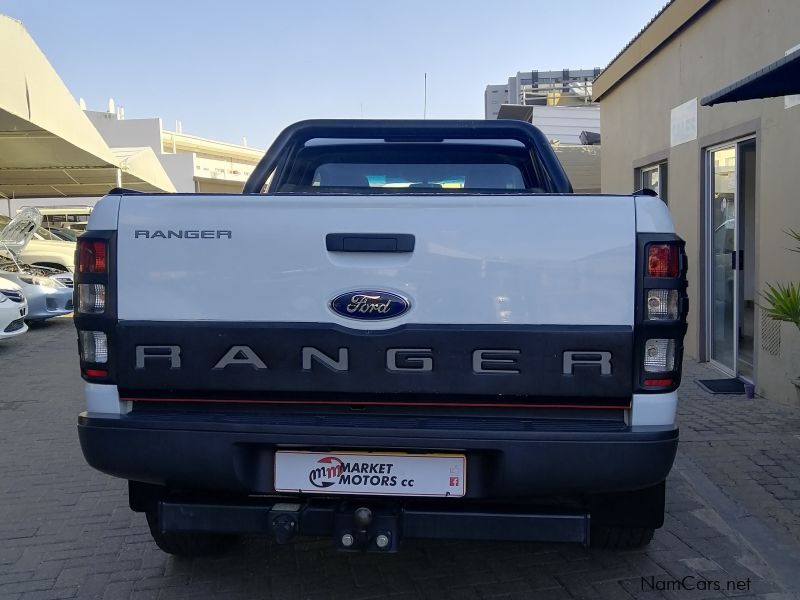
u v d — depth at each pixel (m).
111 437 2.94
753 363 7.12
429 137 4.54
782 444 5.51
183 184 38.31
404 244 2.89
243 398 2.97
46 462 5.64
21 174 19.88
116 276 2.97
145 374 2.97
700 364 8.34
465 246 2.88
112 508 4.69
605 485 2.82
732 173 7.62
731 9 7.37
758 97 5.58
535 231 2.86
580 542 2.88
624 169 10.85
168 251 2.95
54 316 12.80
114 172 19.80
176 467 2.93
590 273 2.85
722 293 8.05
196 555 3.90
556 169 4.39
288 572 3.78
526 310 2.87
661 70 9.31
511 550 4.00
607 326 2.85
